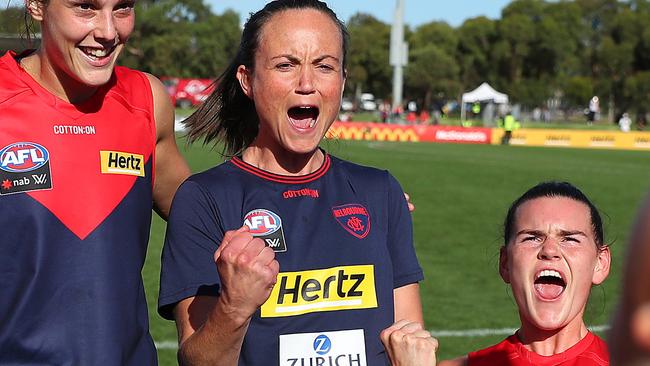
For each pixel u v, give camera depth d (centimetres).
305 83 230
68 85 248
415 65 8044
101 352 240
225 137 277
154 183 287
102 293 242
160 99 275
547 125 6372
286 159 244
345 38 247
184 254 232
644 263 48
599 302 388
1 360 238
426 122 5269
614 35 8481
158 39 6525
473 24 8306
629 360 49
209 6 7356
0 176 238
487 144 3609
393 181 259
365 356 230
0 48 287
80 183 245
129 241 252
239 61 251
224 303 194
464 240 1104
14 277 237
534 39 7950
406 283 250
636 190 1786
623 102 8169
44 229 239
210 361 204
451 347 605
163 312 240
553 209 248
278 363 224
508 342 261
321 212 239
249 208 235
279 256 230
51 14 235
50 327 238
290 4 238
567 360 248
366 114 7538
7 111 243
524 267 250
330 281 232
